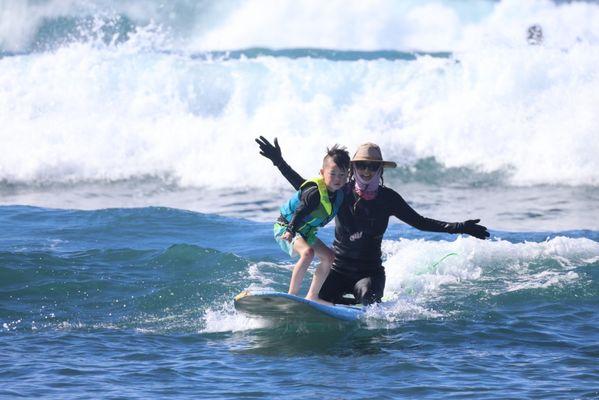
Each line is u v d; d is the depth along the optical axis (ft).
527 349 97.09
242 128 238.27
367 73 251.19
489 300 116.16
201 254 136.36
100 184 222.28
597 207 194.18
